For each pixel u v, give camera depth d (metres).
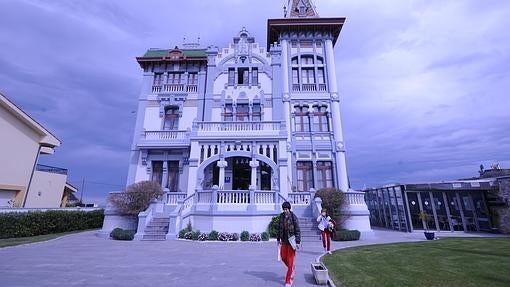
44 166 29.39
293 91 24.05
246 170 21.72
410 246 12.89
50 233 19.77
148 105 24.30
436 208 21.83
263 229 16.50
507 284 6.53
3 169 21.62
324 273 6.89
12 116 22.62
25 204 24.38
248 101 23.70
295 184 21.67
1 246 12.88
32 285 6.74
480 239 15.55
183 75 25.22
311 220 16.91
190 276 7.64
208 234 15.87
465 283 6.61
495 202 19.91
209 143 20.25
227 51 25.16
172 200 18.97
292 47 25.61
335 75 24.47
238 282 7.05
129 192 18.02
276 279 7.36
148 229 16.41
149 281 7.13
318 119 23.52
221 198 17.05
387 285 6.48
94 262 9.52
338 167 21.91
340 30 25.94
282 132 20.25
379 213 25.94
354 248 12.45
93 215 24.78
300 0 30.28
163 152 22.72
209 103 23.69
